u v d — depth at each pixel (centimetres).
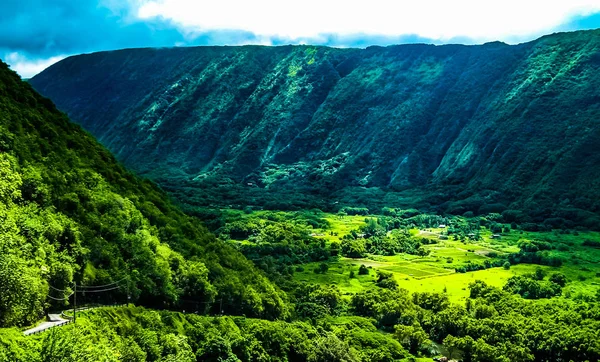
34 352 8925
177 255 15962
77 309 11775
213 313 16188
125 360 10656
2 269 9644
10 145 14362
